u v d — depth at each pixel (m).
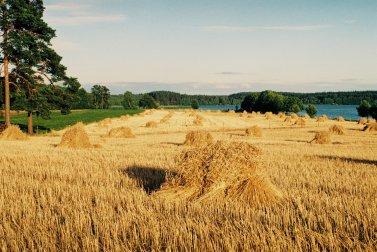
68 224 6.53
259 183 8.40
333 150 22.16
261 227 6.47
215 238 5.86
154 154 17.44
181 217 7.00
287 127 55.41
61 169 12.46
